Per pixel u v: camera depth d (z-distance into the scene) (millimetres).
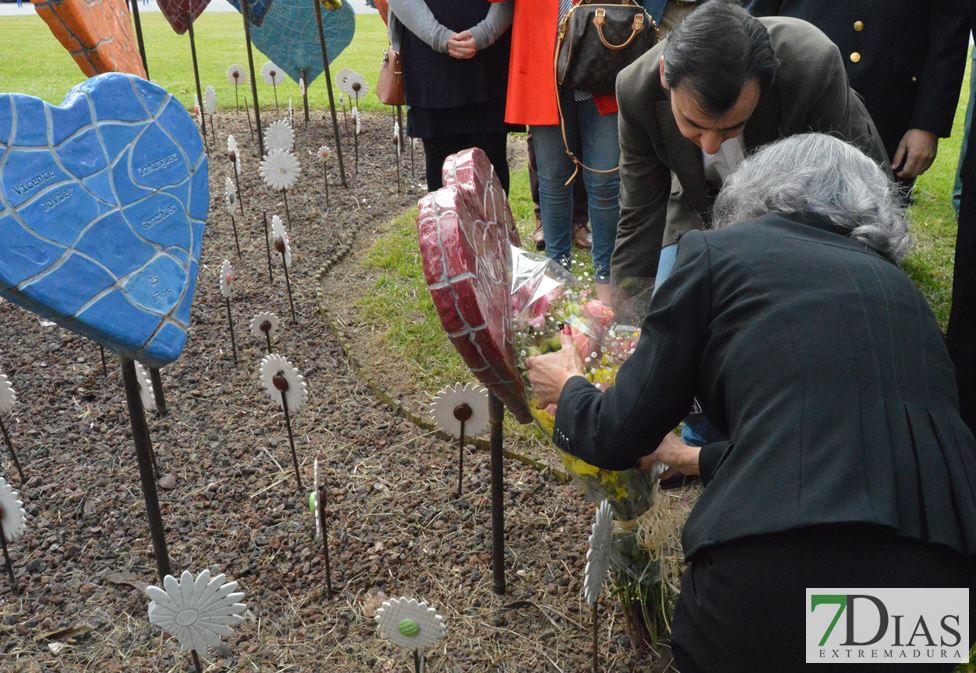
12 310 4277
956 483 1523
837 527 1470
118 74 2006
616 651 2396
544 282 2135
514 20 3982
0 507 2479
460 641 2432
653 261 3047
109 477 3098
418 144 6738
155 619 1937
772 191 1754
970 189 3020
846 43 3426
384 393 3572
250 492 3029
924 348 1613
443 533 2826
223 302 4320
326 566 2510
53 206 1819
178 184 2143
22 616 2504
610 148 3930
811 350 1551
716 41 1938
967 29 3293
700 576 1652
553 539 2803
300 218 5328
